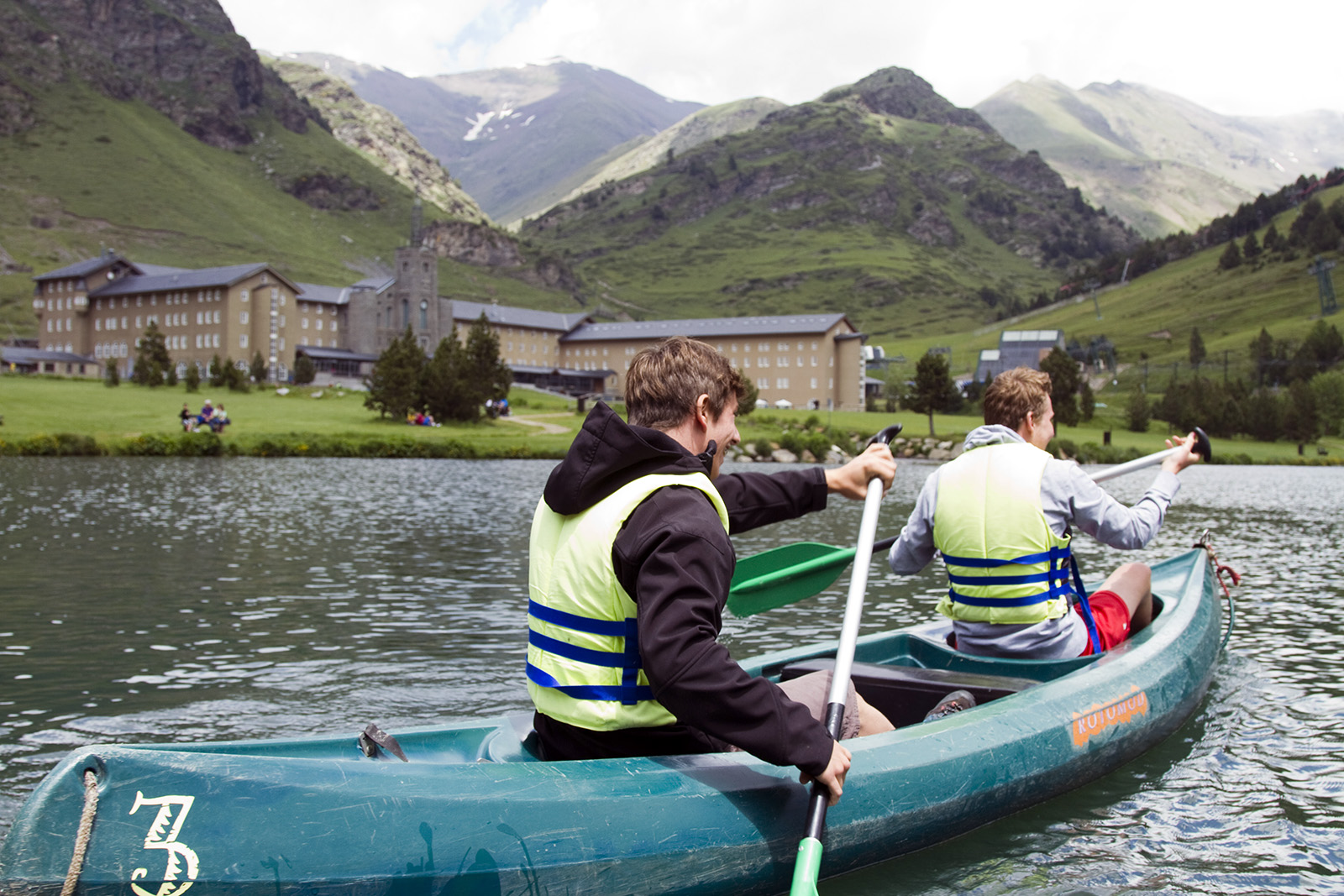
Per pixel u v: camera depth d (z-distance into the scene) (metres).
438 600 10.45
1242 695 6.82
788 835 3.22
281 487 27.33
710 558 2.70
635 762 3.07
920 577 12.95
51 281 136.00
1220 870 4.00
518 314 148.12
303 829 2.57
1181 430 102.81
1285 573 13.62
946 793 3.83
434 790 2.74
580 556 2.92
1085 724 4.60
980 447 5.27
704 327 136.38
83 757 2.47
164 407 65.12
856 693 4.10
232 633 8.63
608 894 2.88
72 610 9.52
